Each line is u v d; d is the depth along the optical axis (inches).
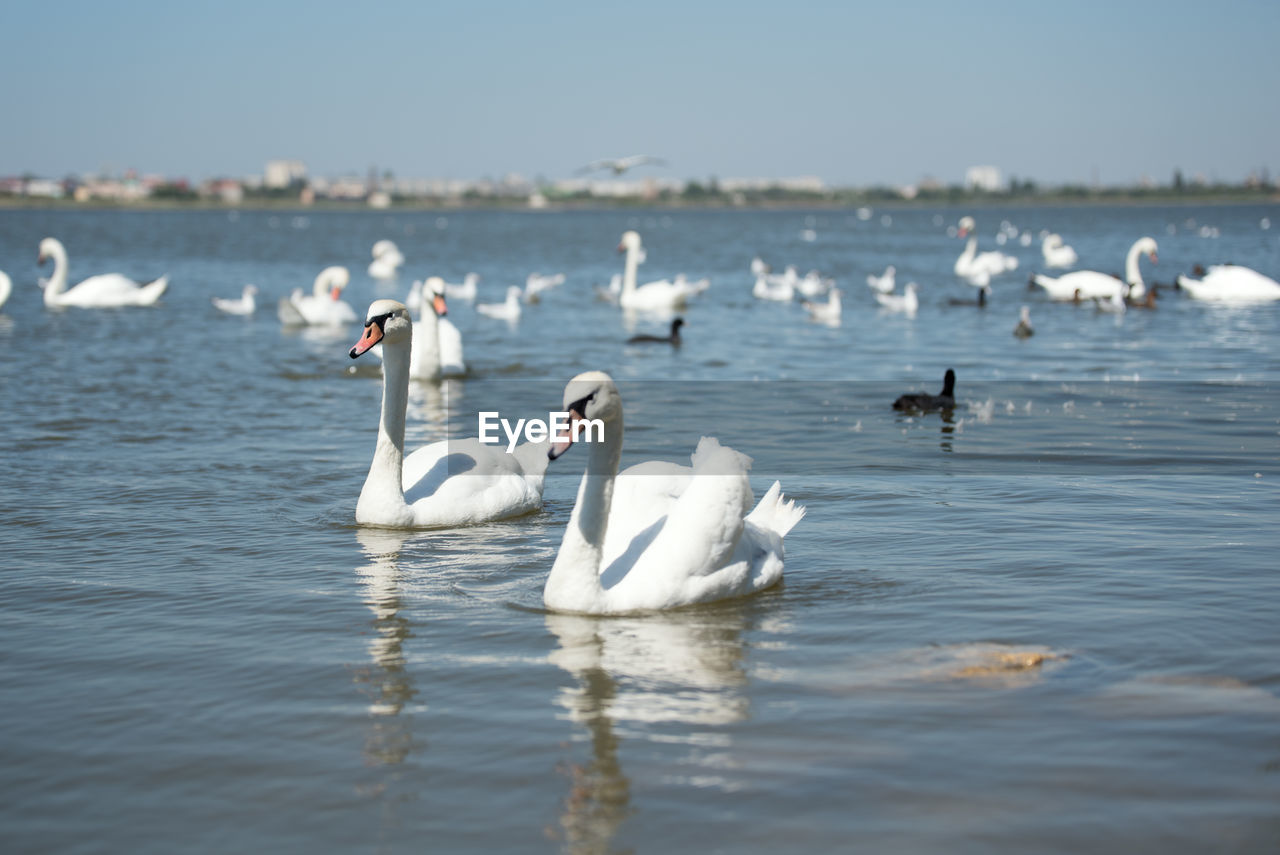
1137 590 394.3
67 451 627.8
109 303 1535.4
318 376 924.6
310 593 398.0
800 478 573.6
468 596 396.2
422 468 518.6
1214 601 381.7
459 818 251.0
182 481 561.9
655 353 1095.0
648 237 4699.8
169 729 292.8
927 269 2490.2
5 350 1058.1
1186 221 6501.0
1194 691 309.9
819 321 1407.5
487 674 325.7
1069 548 446.3
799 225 6870.1
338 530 483.5
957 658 333.1
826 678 320.8
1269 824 245.1
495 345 1167.6
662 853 237.1
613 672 326.6
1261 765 269.3
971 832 243.1
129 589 401.4
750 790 260.5
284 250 3321.9
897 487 552.4
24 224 5738.2
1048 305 1576.0
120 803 258.4
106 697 311.7
